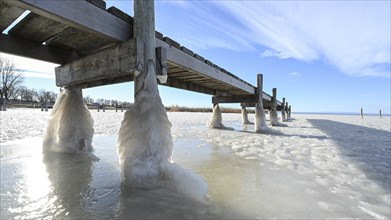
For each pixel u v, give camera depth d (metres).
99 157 3.38
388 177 2.63
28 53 2.79
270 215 1.69
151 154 2.17
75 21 1.91
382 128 9.51
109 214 1.65
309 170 2.90
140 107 2.29
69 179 2.38
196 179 2.11
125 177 2.18
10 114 12.86
